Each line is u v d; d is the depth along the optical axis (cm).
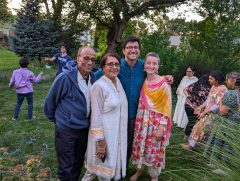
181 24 1969
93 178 421
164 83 400
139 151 412
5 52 3194
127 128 400
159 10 2192
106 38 2295
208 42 1405
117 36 2075
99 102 367
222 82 548
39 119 794
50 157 525
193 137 497
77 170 394
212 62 1202
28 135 648
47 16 2130
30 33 1998
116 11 2011
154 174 423
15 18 2108
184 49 1541
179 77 1154
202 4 1944
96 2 2003
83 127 365
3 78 1469
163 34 1634
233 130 296
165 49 1359
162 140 409
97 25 2261
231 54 1380
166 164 447
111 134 372
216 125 320
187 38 1590
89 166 383
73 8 2120
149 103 402
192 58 1202
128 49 401
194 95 638
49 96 366
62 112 362
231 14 1903
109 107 369
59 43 2108
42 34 2025
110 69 371
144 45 1484
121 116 383
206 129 472
